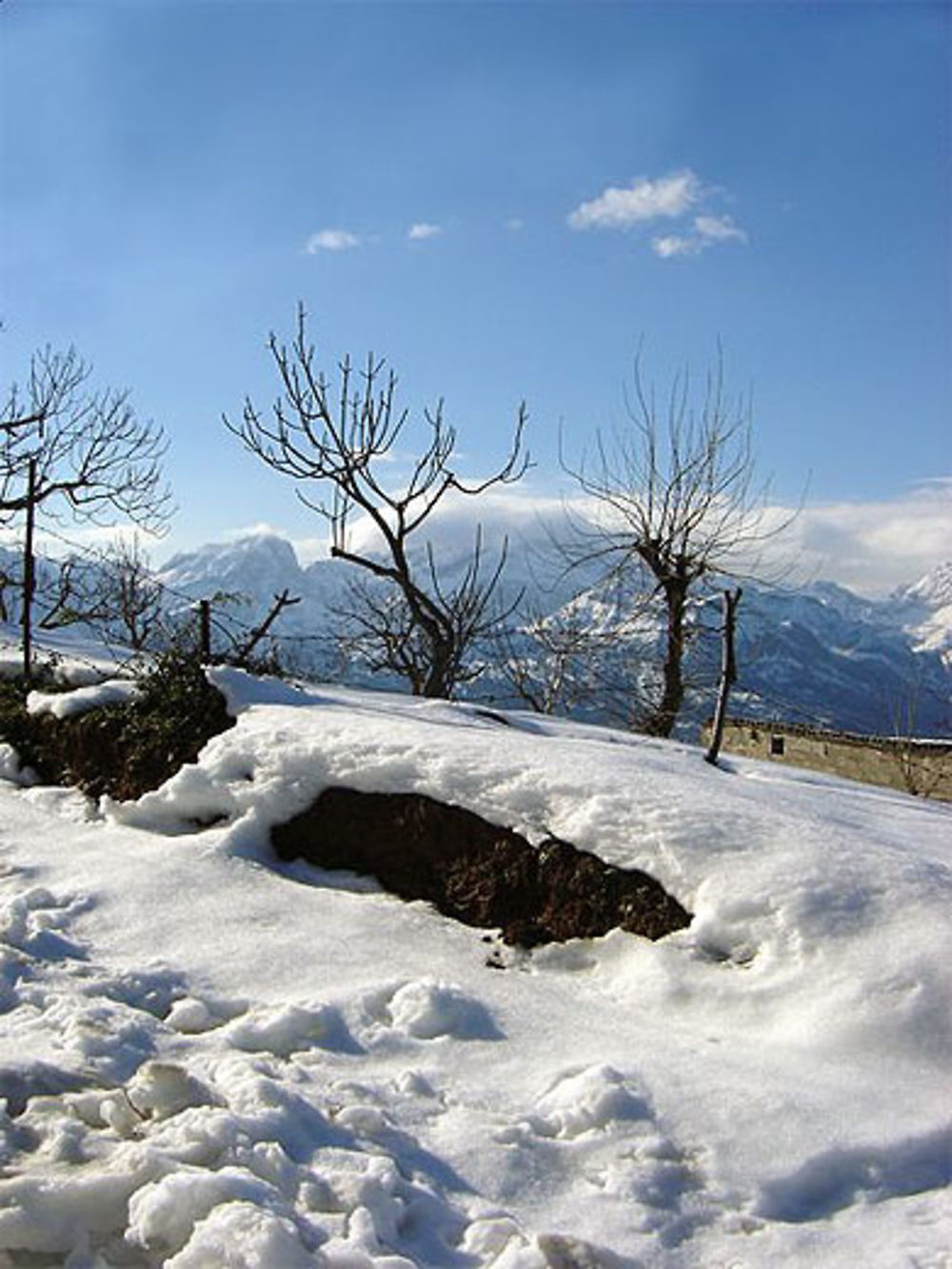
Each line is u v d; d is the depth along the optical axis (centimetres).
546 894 566
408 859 629
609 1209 356
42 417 2314
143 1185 346
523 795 600
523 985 516
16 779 838
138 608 2302
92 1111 394
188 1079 409
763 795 695
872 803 821
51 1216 335
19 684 948
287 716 746
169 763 769
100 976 513
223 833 675
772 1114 396
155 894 614
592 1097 405
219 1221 319
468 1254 334
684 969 493
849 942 471
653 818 555
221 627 1334
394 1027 471
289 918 588
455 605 1708
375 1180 353
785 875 505
